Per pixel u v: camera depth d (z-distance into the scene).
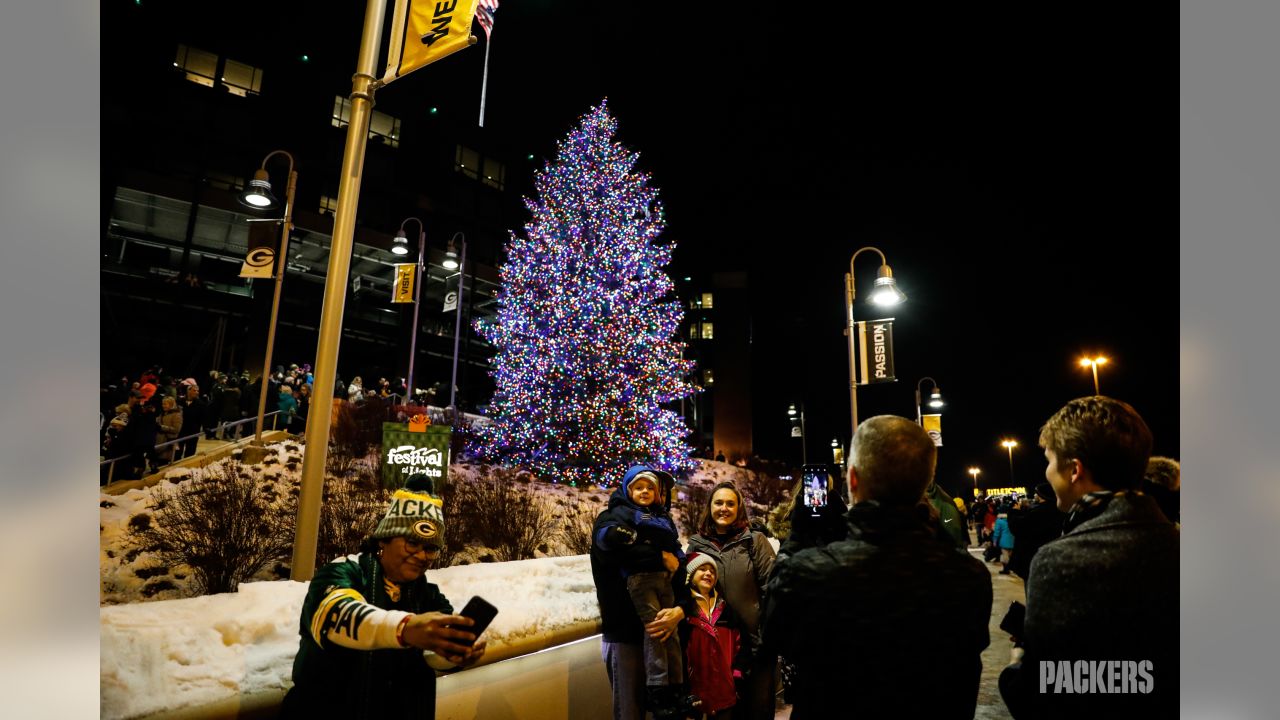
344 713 2.04
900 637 1.87
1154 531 1.89
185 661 2.44
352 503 8.46
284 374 17.19
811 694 1.96
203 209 31.06
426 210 39.25
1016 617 2.29
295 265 35.41
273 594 3.05
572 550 9.66
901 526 2.00
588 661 4.38
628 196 17.83
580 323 16.55
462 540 8.65
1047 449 2.30
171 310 29.80
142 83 30.80
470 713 3.47
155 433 9.55
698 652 3.72
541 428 15.91
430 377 38.81
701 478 21.11
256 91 34.06
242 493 7.54
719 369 54.56
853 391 13.66
